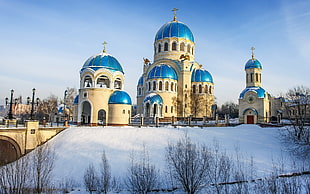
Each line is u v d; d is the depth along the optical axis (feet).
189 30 262.26
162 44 256.32
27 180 83.82
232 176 80.79
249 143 120.57
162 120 215.10
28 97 158.20
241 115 199.31
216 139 124.57
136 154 102.94
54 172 95.04
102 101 171.22
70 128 138.00
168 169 87.61
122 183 83.20
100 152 106.42
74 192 78.69
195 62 260.83
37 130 128.06
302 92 183.01
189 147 78.18
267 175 82.89
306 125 141.08
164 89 224.33
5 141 129.18
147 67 263.29
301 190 67.00
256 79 203.92
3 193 71.15
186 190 70.85
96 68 176.14
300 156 102.83
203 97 244.01
